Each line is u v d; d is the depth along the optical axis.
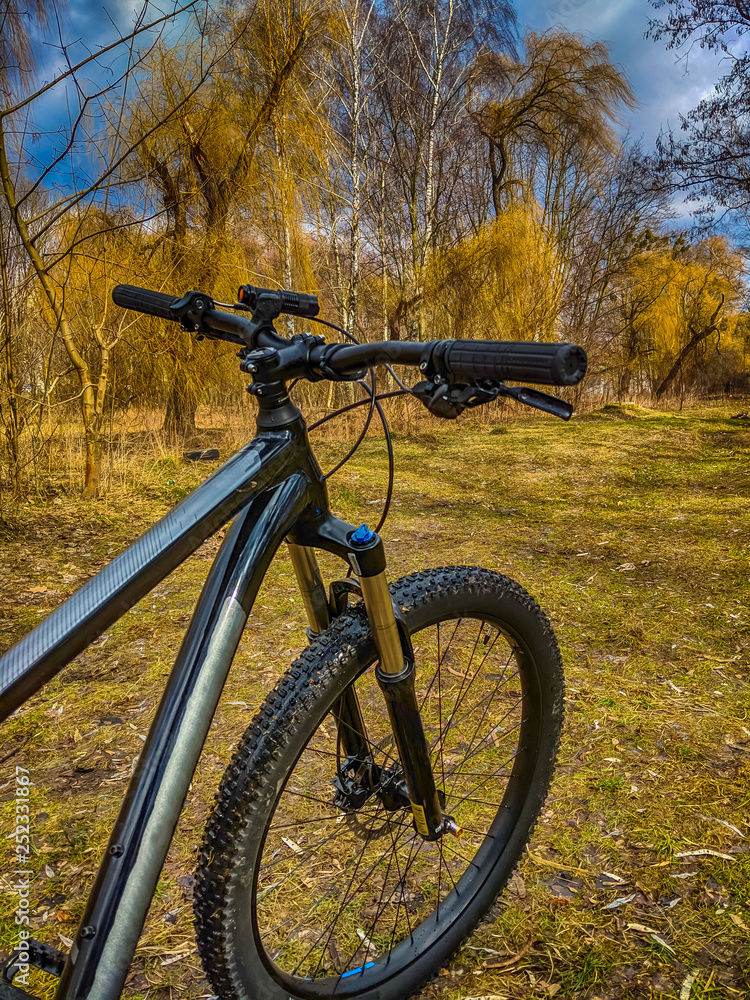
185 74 7.32
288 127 8.41
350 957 1.45
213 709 0.91
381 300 14.63
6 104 5.14
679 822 1.83
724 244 19.97
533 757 1.45
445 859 1.71
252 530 1.02
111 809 1.95
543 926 1.53
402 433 9.73
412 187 15.15
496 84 16.23
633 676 2.63
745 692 2.49
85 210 5.62
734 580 3.63
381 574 1.07
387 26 14.84
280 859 1.72
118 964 0.79
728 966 1.41
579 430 10.70
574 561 4.10
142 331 7.30
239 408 8.91
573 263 17.14
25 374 6.16
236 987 1.00
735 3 10.30
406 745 1.18
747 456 8.00
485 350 0.81
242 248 8.42
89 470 5.61
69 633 0.78
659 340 19.38
